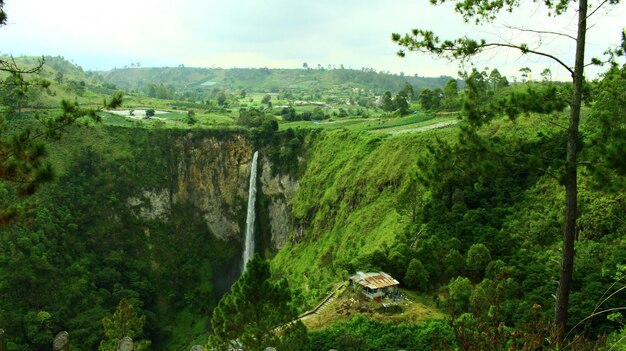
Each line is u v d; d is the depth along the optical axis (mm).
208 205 107875
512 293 37250
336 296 44000
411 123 100062
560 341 13844
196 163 107312
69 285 77250
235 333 24578
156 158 103188
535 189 52000
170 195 104312
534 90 18609
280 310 24969
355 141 93875
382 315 38375
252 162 108375
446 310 38062
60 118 18266
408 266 45375
